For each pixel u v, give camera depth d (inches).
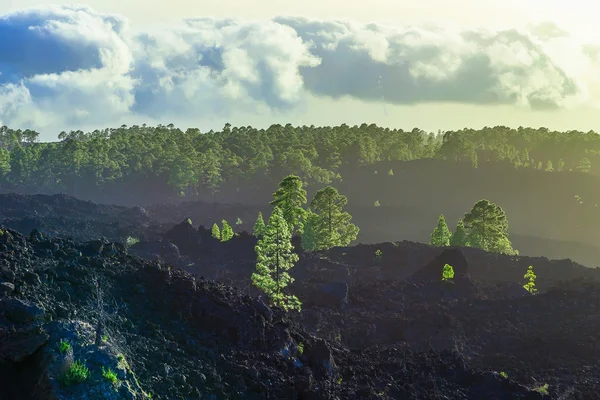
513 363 1850.4
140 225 4362.7
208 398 1114.1
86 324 1063.6
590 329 2055.9
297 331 1501.0
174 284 1374.3
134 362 1087.0
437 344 1964.8
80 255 1379.2
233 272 2797.7
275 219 2112.5
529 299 2361.0
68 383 927.7
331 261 3038.9
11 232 1333.7
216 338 1295.5
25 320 1026.7
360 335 2016.5
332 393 1258.6
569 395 1578.5
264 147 7751.0
